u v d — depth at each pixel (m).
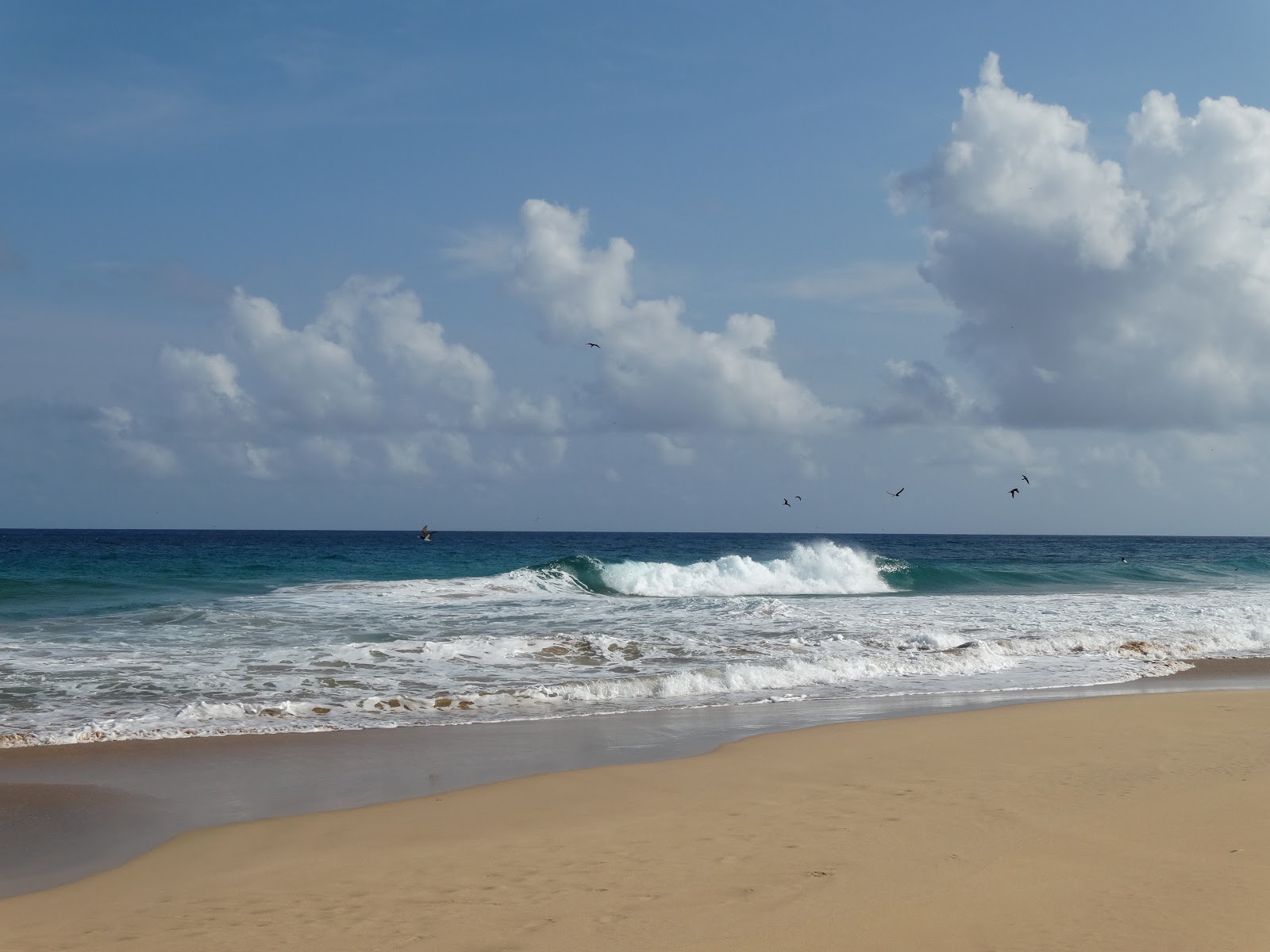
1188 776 9.20
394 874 6.63
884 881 6.31
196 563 45.56
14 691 13.19
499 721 12.23
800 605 26.94
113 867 6.95
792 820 7.83
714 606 25.16
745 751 10.44
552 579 33.62
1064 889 6.14
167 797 8.78
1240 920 5.56
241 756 10.27
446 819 8.01
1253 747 10.55
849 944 5.31
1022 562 62.16
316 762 10.08
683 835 7.45
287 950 5.37
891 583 38.94
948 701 13.92
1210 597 31.31
